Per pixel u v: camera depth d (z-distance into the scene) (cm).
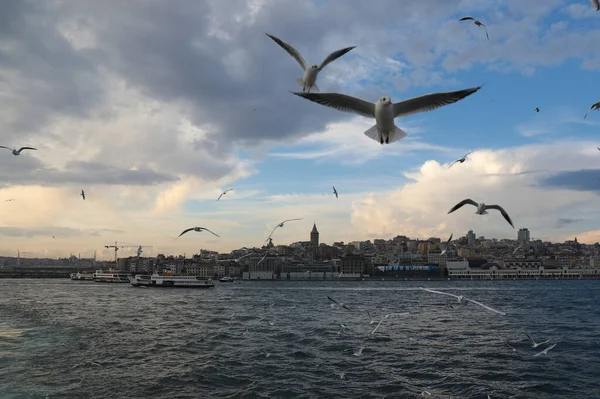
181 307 8162
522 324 5197
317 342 3953
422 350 3581
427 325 5094
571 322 5447
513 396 2430
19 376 2788
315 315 6469
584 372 2883
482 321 5500
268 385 2638
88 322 5522
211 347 3775
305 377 2798
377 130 951
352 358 3306
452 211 1515
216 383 2688
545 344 3797
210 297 11900
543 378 2752
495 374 2841
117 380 2733
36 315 6359
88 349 3653
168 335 4450
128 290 16300
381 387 2586
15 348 3666
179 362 3206
